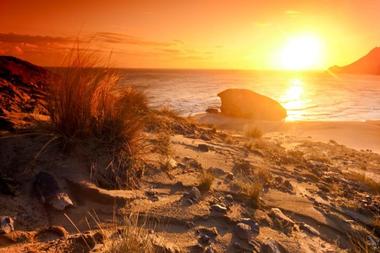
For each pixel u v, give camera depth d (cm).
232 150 715
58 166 385
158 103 2261
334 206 481
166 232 325
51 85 457
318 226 409
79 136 430
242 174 545
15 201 318
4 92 644
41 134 414
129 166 427
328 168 773
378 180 756
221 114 2281
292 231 374
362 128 1836
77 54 464
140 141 500
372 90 6281
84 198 352
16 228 284
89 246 275
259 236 346
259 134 1155
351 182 664
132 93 802
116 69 513
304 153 973
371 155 1155
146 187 416
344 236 395
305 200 479
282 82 9669
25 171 365
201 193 429
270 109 2230
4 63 919
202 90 4362
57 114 435
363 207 502
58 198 333
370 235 404
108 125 455
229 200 424
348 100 3872
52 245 270
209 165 559
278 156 775
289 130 1727
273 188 511
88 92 448
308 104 3362
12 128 436
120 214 340
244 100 2272
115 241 272
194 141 729
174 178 460
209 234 334
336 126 1886
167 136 651
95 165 405
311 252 336
